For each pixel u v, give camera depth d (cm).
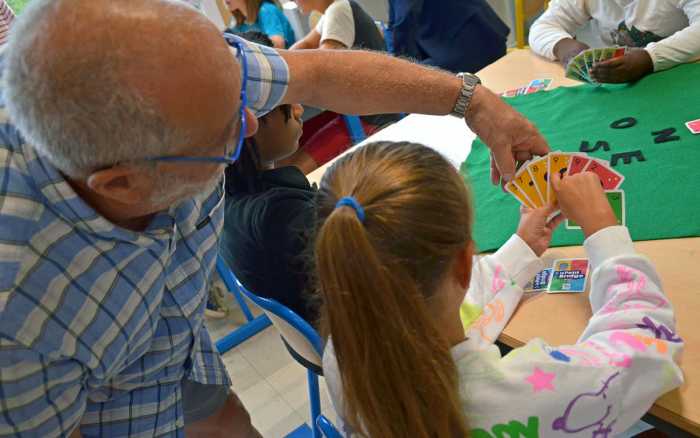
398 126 178
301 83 101
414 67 110
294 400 208
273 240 110
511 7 393
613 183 101
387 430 68
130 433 109
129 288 84
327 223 65
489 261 103
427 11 252
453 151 155
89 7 58
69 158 62
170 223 86
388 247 65
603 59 157
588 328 82
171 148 64
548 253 108
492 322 95
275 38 319
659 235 102
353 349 67
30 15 59
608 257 85
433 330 65
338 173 72
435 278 69
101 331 83
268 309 112
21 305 72
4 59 62
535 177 105
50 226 72
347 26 256
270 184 121
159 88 60
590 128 142
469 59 252
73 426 88
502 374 70
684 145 123
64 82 57
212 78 64
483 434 69
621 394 70
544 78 180
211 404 145
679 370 74
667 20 175
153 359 102
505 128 108
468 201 71
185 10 65
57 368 80
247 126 77
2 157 68
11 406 75
